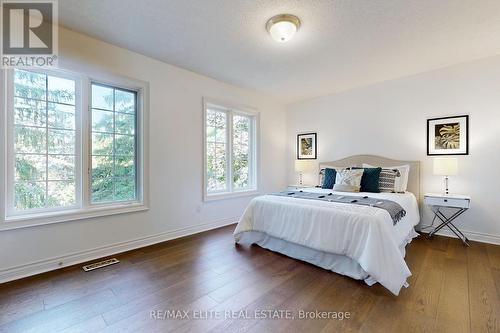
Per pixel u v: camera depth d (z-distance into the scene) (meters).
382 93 3.82
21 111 2.16
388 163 3.71
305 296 1.82
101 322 1.53
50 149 2.32
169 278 2.11
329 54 2.84
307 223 2.39
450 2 1.91
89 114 2.54
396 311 1.63
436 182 3.33
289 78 3.67
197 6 1.99
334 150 4.40
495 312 1.61
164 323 1.52
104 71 2.58
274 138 4.86
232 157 4.09
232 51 2.79
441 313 1.60
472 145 3.07
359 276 2.03
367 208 2.23
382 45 2.62
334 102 4.40
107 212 2.61
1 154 2.02
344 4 1.93
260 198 2.96
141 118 2.91
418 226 3.44
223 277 2.13
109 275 2.16
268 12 2.05
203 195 3.58
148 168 2.95
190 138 3.41
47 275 2.15
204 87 3.57
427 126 3.39
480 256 2.57
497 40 2.53
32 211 2.22
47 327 1.49
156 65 3.02
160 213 3.08
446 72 3.24
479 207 3.04
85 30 2.36
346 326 1.49
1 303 1.73
